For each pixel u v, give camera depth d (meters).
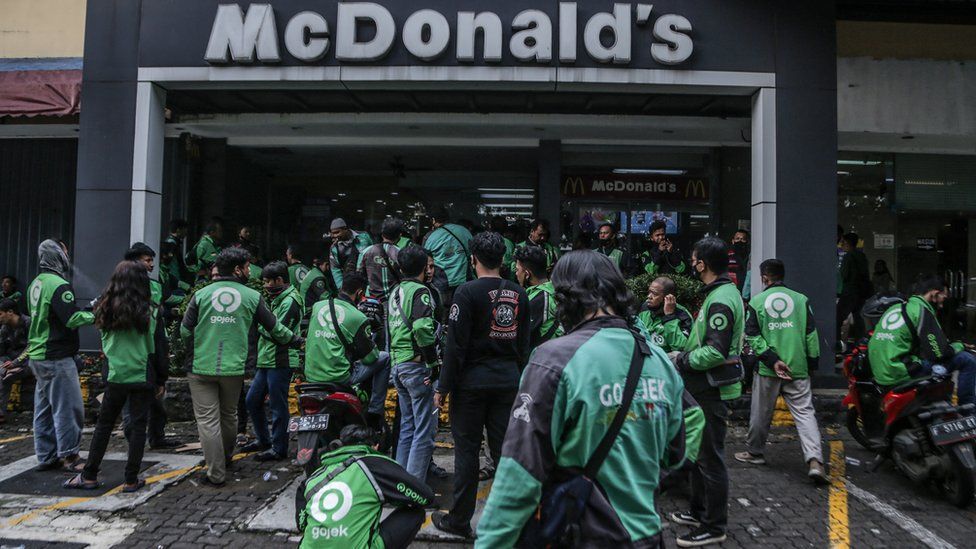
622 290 2.27
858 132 10.13
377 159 11.90
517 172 12.32
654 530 2.04
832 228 7.96
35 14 10.38
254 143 11.01
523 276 5.52
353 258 7.88
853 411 6.40
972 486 4.87
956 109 10.09
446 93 8.68
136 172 8.14
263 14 7.97
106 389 5.26
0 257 10.88
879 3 9.64
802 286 7.92
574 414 2.03
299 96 8.99
